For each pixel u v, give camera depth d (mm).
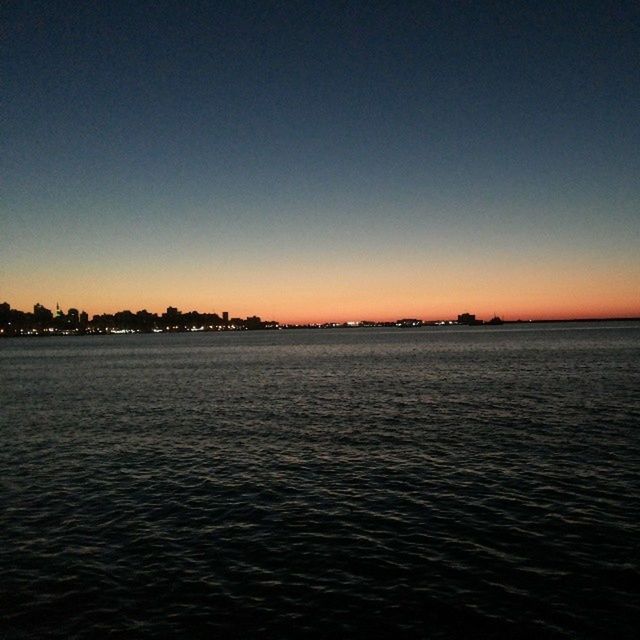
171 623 10766
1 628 10602
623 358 78375
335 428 30578
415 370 67312
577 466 21484
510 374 59188
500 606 11172
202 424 32594
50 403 43531
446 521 15883
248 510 17172
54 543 14664
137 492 19234
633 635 10094
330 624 10672
